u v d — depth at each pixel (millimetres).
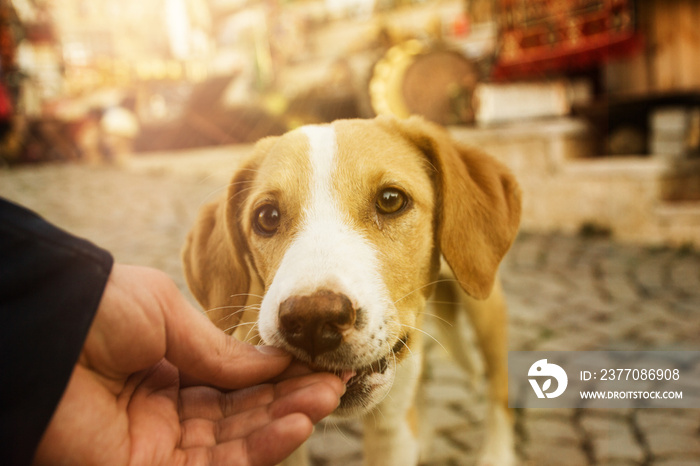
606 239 1107
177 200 1178
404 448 328
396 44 1396
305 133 290
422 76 1225
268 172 285
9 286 161
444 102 1241
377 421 320
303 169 274
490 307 440
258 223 281
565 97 1321
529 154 1193
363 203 270
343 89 1439
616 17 1103
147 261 774
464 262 308
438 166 308
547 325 689
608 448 446
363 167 274
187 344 210
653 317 712
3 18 1827
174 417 220
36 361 161
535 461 433
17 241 164
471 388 543
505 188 345
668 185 1078
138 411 214
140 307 198
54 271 167
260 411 220
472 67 1261
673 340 640
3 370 158
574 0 1146
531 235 1150
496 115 1304
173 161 1511
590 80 1318
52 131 1969
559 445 453
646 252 1015
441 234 307
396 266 270
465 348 494
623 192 1099
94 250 178
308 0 1797
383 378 250
